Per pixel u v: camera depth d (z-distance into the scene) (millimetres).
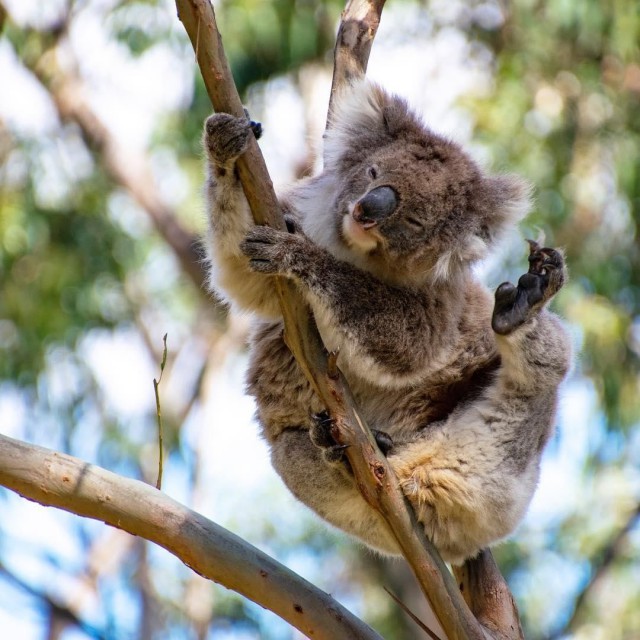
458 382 6957
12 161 15367
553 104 14188
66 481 5723
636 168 14016
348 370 6820
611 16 13805
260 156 5777
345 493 6801
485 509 6664
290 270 5945
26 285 15062
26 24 15914
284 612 5723
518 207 6902
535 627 15469
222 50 5555
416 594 15602
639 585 15062
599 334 13625
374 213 6383
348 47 7367
